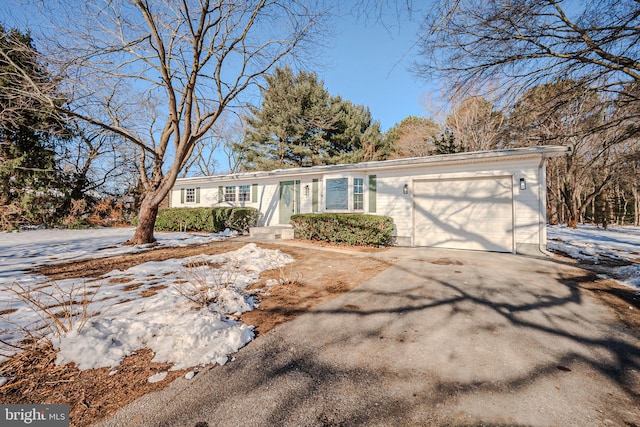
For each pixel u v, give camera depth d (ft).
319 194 37.70
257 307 12.68
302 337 9.90
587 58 17.92
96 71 24.21
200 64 25.58
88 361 8.02
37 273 17.95
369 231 29.53
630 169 51.70
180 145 27.53
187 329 9.46
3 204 40.11
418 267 20.38
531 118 24.76
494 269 19.76
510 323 11.08
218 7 24.02
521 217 26.16
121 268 19.25
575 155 53.16
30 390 6.93
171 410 6.32
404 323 11.08
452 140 62.59
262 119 69.10
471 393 6.95
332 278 17.47
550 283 16.42
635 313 12.06
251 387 7.14
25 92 22.57
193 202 49.80
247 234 39.37
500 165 27.32
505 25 17.70
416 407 6.45
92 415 6.14
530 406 6.51
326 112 65.62
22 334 9.49
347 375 7.69
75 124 40.55
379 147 72.38
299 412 6.29
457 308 12.60
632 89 20.44
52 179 42.83
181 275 17.21
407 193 31.48
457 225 29.32
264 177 41.81
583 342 9.59
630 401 6.73
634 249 28.81
